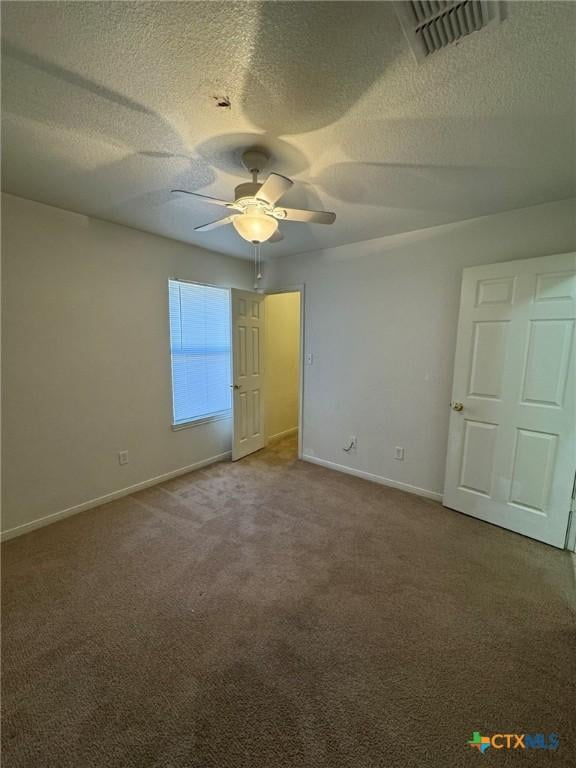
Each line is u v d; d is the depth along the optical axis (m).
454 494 2.72
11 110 1.34
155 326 3.09
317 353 3.63
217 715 1.23
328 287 3.47
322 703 1.27
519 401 2.34
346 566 2.05
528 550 2.21
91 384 2.66
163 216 2.54
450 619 1.66
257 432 4.19
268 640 1.54
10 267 2.18
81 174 1.88
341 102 1.29
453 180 1.93
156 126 1.45
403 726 1.20
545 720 1.22
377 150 1.62
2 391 2.21
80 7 0.93
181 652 1.48
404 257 2.93
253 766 1.09
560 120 1.39
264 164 1.68
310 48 1.06
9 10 0.94
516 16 0.93
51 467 2.47
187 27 0.99
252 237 1.80
